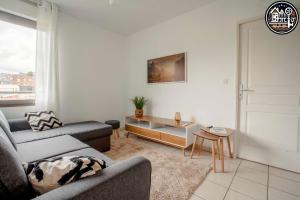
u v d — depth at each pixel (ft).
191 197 4.97
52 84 8.66
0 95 7.63
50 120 7.77
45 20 8.23
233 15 7.56
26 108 8.32
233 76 7.66
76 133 7.18
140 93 12.16
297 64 6.31
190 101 9.32
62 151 5.08
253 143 7.39
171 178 5.89
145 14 9.52
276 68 6.73
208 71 8.50
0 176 2.18
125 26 11.19
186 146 8.02
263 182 5.74
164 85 10.57
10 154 2.36
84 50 10.45
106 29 11.61
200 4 8.46
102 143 8.24
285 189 5.35
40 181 2.52
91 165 2.76
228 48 7.78
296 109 6.37
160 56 10.73
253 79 7.29
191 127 8.32
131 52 12.71
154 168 6.63
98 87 11.34
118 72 12.55
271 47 6.81
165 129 9.45
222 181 5.80
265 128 7.07
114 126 10.23
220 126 8.20
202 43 8.68
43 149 5.18
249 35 7.32
